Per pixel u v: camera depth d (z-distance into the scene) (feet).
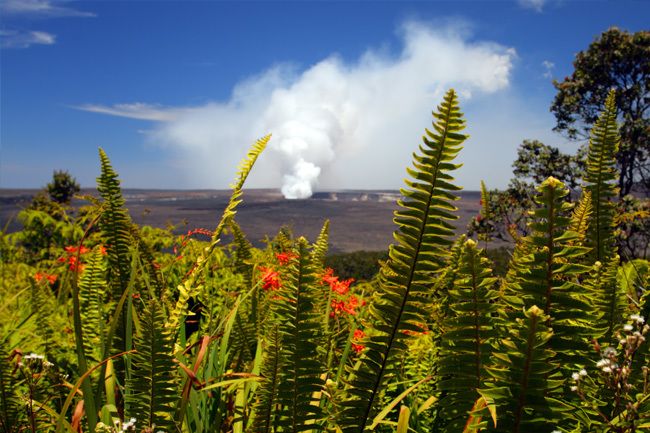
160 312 3.88
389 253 3.48
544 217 3.16
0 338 6.37
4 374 4.62
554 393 3.23
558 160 53.98
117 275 6.37
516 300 3.28
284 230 8.72
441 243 3.36
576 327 3.19
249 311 6.48
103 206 6.27
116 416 4.94
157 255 9.82
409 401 6.02
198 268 4.53
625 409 3.49
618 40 63.98
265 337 5.16
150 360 3.85
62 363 6.24
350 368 3.76
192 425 4.78
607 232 5.19
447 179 3.29
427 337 6.18
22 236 17.92
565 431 3.10
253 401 5.12
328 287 7.34
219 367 5.44
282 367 3.93
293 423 3.97
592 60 65.05
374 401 3.78
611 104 5.35
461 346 3.34
